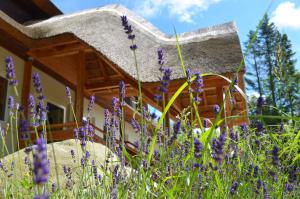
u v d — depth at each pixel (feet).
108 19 44.78
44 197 3.06
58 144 16.78
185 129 9.47
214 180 8.02
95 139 33.19
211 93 47.19
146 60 39.06
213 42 41.14
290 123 10.99
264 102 7.06
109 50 36.42
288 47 122.11
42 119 8.12
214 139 7.13
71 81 48.16
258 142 9.23
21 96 38.78
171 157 9.32
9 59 7.81
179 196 7.10
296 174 9.05
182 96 45.42
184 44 42.39
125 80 36.99
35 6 50.57
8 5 46.75
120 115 9.46
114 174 9.23
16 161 13.29
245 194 8.48
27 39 36.68
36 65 42.55
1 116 35.45
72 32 35.09
